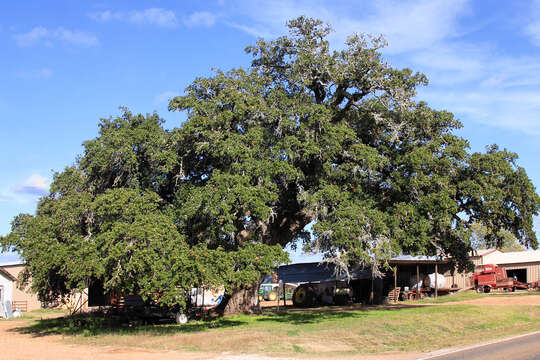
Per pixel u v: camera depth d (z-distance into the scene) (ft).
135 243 63.72
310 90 87.20
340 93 86.89
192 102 76.59
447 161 75.72
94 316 87.56
